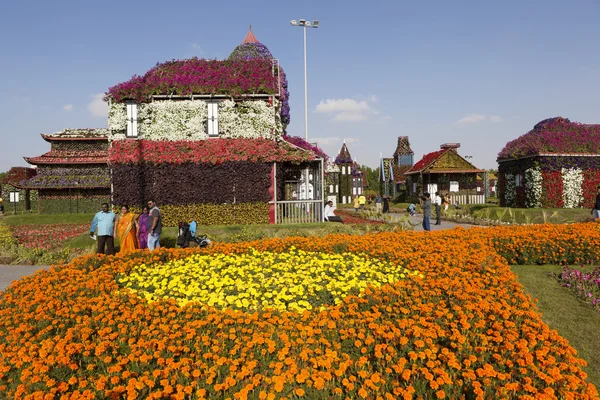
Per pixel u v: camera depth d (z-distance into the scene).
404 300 6.44
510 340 5.10
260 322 5.56
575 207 25.05
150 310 6.01
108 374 4.57
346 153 69.12
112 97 19.92
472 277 7.76
